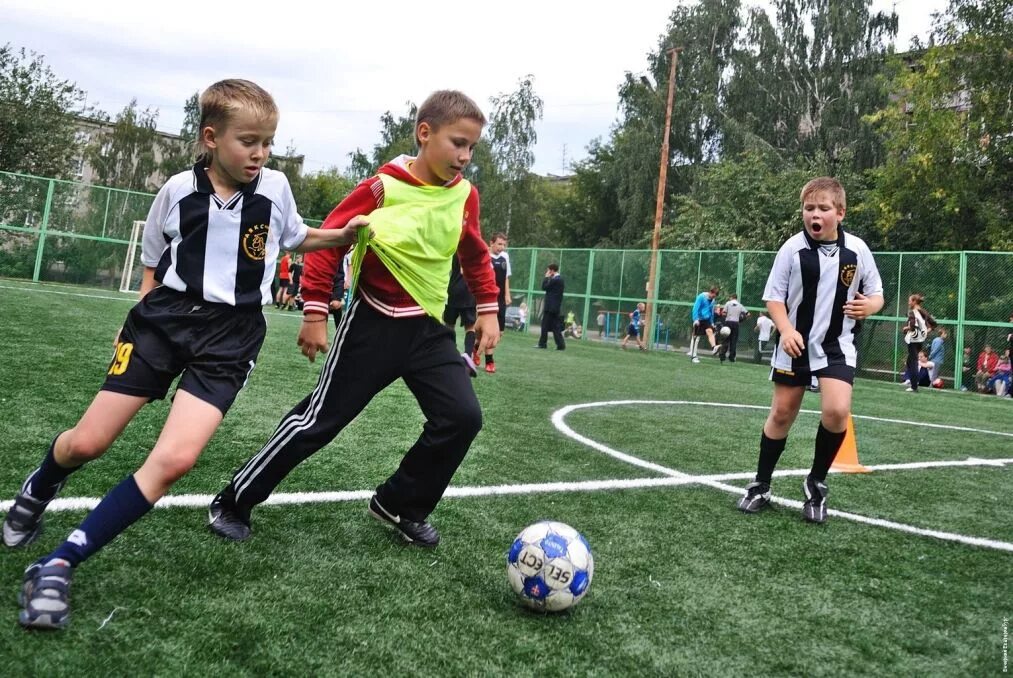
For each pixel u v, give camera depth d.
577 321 22.86
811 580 2.61
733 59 33.12
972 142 20.12
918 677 1.93
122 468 3.24
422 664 1.78
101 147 47.56
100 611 1.88
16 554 2.16
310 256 2.60
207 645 1.76
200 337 2.12
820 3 31.81
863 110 29.45
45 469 2.16
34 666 1.59
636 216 33.31
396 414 5.41
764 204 26.58
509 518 3.07
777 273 3.53
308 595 2.12
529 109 41.50
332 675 1.69
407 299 2.57
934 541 3.20
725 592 2.43
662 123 33.00
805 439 5.95
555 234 44.62
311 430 2.49
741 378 11.85
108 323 9.79
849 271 3.41
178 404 2.05
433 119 2.52
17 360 5.95
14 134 27.27
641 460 4.49
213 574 2.19
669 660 1.92
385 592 2.19
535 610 2.13
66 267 21.30
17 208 20.69
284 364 7.73
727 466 4.54
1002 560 2.98
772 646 2.06
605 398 7.49
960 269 15.23
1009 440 6.80
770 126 32.25
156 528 2.52
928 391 13.75
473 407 2.59
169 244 2.15
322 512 2.92
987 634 2.23
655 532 3.04
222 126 2.06
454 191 2.65
